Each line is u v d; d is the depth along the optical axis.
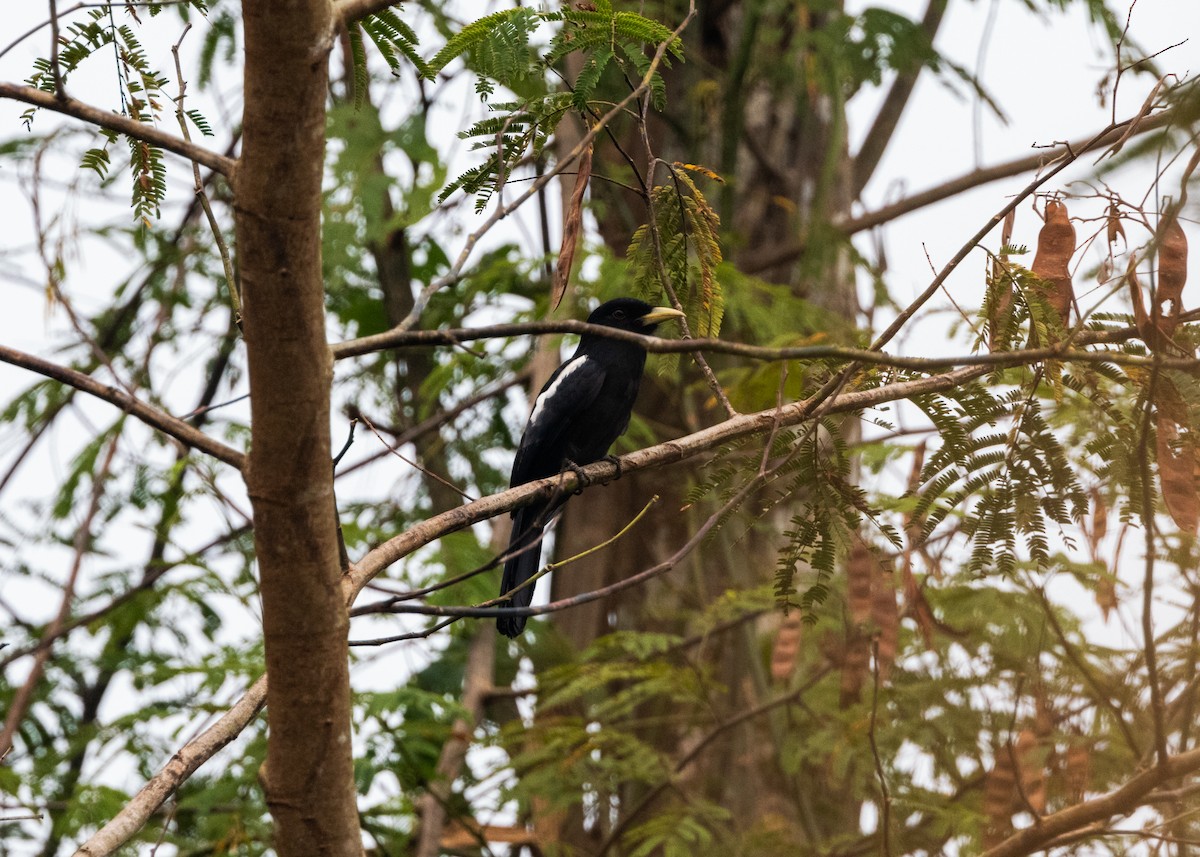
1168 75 5.47
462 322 17.50
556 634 16.31
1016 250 7.47
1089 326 7.66
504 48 7.32
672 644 14.41
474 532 15.98
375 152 15.27
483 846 13.74
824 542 8.23
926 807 11.70
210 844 13.77
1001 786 9.69
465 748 14.62
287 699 6.08
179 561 15.02
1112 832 8.67
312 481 5.88
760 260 18.03
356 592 6.89
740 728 15.84
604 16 7.41
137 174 6.84
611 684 16.58
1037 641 11.40
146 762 15.03
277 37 5.32
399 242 17.98
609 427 12.96
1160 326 6.88
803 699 13.91
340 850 6.28
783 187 18.98
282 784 6.19
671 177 8.48
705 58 19.06
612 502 17.98
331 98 16.45
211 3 7.99
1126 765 10.63
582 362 12.87
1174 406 7.20
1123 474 7.64
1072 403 9.66
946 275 7.42
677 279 8.79
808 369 8.83
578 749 13.30
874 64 16.28
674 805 13.86
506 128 7.47
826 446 8.17
